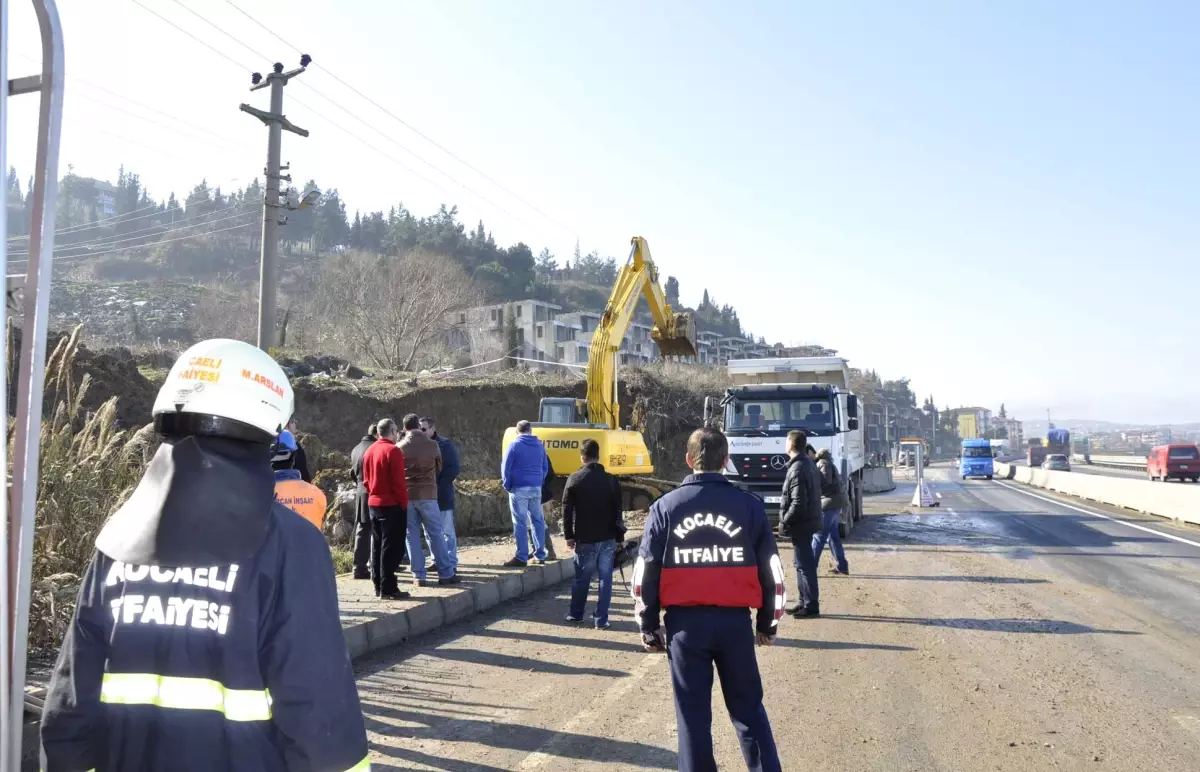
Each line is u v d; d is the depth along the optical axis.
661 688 6.59
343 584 9.86
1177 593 10.89
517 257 140.50
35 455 1.70
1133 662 7.41
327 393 28.12
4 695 1.63
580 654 7.71
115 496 6.88
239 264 143.62
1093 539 17.23
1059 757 5.13
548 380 34.69
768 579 3.99
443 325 49.62
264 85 21.72
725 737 5.59
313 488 6.15
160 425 1.92
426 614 8.60
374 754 5.10
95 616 1.78
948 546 16.03
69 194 199.50
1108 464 87.25
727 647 3.95
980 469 59.81
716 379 39.78
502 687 6.60
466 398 31.25
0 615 1.64
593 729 5.60
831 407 16.92
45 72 1.79
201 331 65.06
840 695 6.42
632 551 14.38
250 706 1.72
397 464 8.88
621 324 17.59
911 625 8.95
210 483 1.81
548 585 11.53
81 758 1.74
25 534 1.68
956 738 5.46
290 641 1.76
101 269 129.75
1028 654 7.69
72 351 7.03
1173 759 5.10
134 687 1.73
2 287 1.65
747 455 16.56
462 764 4.95
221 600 1.74
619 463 17.09
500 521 16.34
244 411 1.88
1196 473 42.47
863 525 20.25
